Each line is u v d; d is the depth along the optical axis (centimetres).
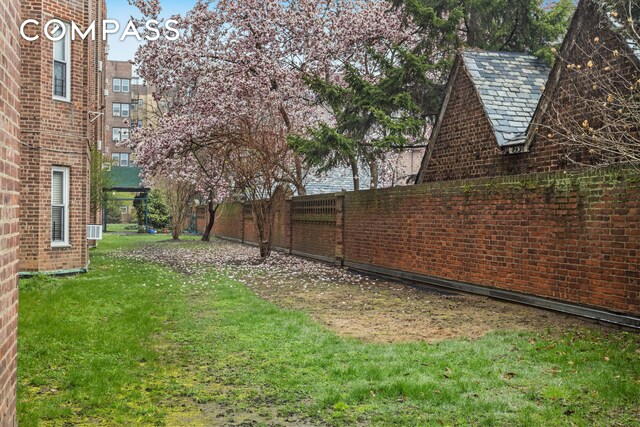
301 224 2231
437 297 1171
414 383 554
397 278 1483
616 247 823
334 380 587
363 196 1683
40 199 1434
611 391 520
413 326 863
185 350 719
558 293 945
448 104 1518
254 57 2108
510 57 1516
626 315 804
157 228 4784
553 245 955
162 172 2553
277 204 2075
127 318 912
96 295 1154
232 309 1016
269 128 2081
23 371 611
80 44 1528
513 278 1061
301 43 2188
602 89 1009
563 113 1119
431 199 1336
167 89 2298
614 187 827
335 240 1883
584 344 700
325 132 1653
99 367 630
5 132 333
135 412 500
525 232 1025
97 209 2736
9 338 356
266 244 2053
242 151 2119
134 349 714
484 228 1145
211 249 2673
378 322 899
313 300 1142
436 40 1917
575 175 905
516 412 484
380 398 529
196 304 1074
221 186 2594
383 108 1769
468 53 1483
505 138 1290
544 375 582
